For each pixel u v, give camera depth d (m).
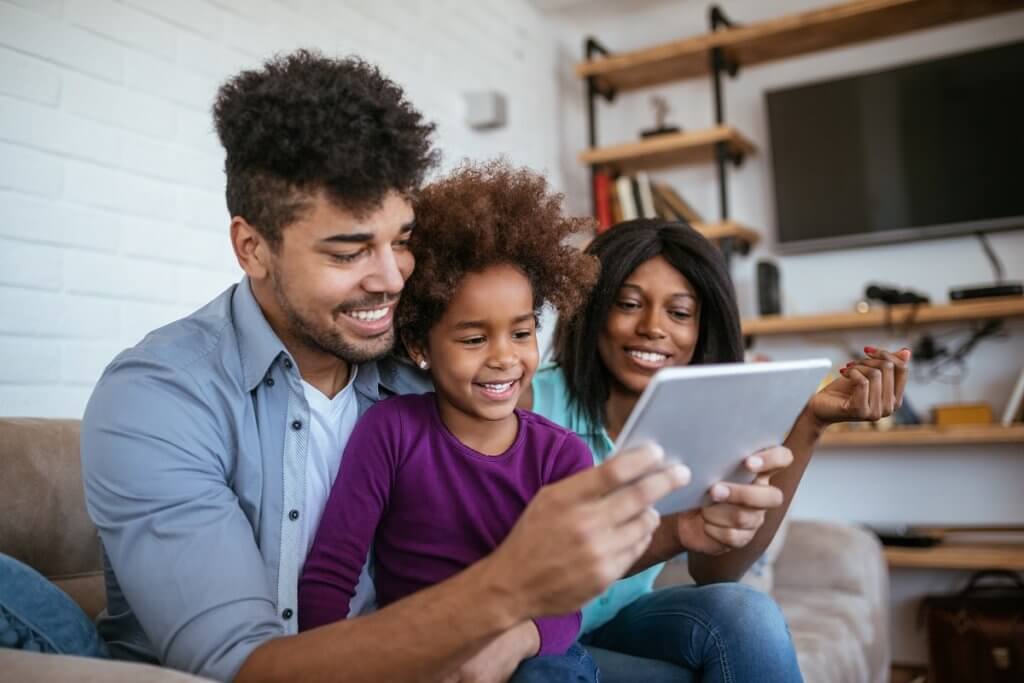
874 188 3.17
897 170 3.14
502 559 0.69
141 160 2.01
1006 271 3.05
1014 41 3.01
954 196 3.06
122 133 1.97
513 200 1.07
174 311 2.07
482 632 0.70
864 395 1.13
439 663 0.71
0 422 1.26
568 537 0.67
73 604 0.98
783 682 1.11
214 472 0.94
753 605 1.15
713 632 1.14
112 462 0.89
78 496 1.28
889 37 3.25
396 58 2.85
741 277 3.45
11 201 1.75
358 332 0.95
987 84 3.04
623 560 0.69
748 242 3.42
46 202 1.81
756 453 0.93
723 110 3.48
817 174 3.26
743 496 0.93
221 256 2.20
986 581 3.04
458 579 0.72
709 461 0.87
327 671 0.73
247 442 1.00
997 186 3.01
